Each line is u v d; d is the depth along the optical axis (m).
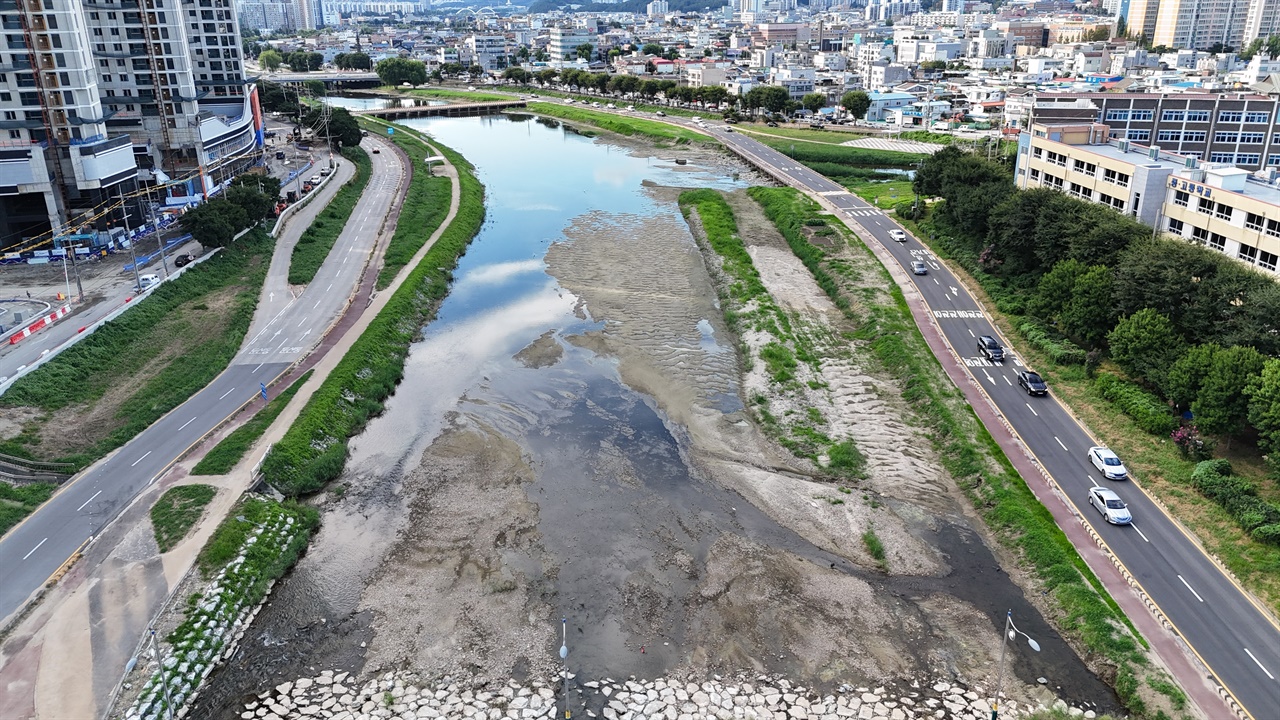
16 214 130.25
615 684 56.84
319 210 166.38
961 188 143.25
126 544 67.25
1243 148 159.12
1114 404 88.81
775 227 163.38
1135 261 95.81
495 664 58.47
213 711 54.72
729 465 82.88
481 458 84.38
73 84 133.62
